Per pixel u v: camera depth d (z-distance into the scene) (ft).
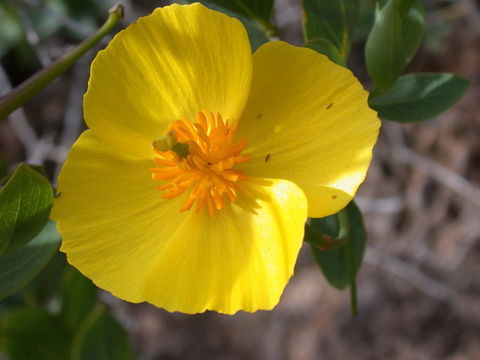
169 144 0.34
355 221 0.42
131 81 0.34
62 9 0.83
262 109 0.35
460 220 0.91
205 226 0.36
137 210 0.36
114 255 0.35
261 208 0.35
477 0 0.88
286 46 0.34
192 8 0.33
